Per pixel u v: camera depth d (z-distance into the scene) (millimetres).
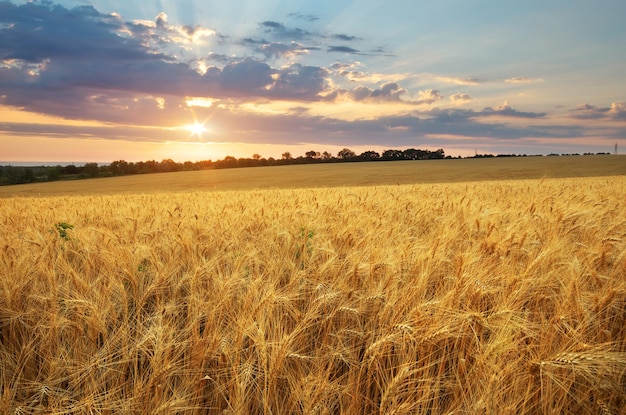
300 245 5133
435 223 7363
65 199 18281
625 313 3307
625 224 6027
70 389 2650
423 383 2605
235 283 3521
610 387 2486
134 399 2357
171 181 63969
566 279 3605
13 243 5172
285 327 3131
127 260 4203
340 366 2951
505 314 2814
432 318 2830
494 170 62469
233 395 2447
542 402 2416
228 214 8078
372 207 9578
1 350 2969
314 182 54250
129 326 2967
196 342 2719
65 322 2945
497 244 4730
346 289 3516
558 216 6328
